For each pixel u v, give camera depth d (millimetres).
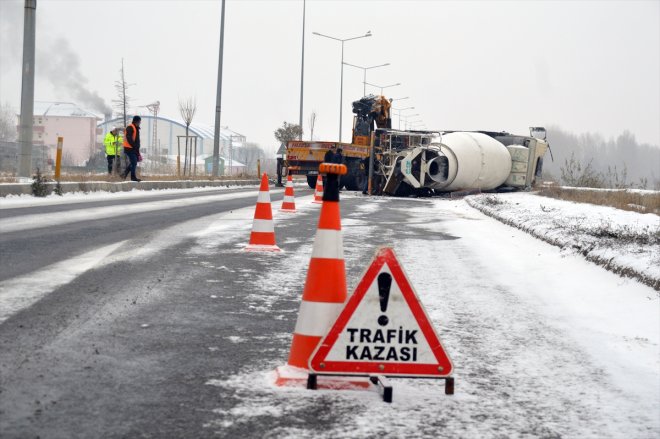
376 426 3846
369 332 4410
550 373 5051
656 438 3877
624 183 45750
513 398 4457
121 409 3910
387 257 4422
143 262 8945
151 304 6582
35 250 9398
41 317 5824
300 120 64250
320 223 4656
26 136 22547
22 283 7176
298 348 4578
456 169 33844
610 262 9867
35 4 22375
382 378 4352
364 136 37219
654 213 21578
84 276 7723
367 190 36281
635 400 4527
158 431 3627
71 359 4754
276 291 7559
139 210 16938
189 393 4227
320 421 3877
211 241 11445
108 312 6152
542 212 18625
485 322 6598
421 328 4438
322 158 36000
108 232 11891
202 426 3723
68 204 17812
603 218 17203
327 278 4605
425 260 10516
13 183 19656
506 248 12547
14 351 4855
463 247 12414
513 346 5770
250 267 9070
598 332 6391
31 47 22453
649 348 5887
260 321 6156
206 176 43156
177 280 7871
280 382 4430
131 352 5004
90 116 153250
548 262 10828
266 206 10750
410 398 4344
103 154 60875
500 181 36938
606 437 3863
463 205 27141
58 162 22188
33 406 3883
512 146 37750
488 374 4957
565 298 7988
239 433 3652
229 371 4688
